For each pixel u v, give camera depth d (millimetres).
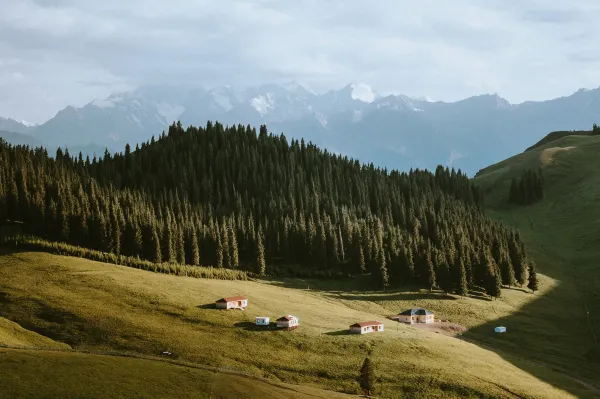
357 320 130125
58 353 85312
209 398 75938
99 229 169750
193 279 156375
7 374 73250
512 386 98750
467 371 102875
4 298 116938
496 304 166250
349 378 95938
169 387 77250
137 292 127688
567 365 122875
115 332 105500
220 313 121188
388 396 91938
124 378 77750
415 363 103438
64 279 131000
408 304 161875
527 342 137250
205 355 99250
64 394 70438
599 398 101812
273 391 82500
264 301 138500
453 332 137500
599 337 145875
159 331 107875
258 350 104188
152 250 171250
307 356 103688
